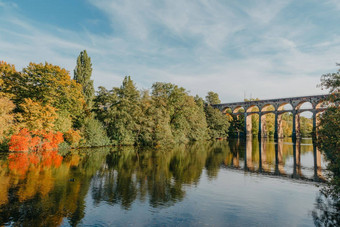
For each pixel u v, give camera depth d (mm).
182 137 60312
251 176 22391
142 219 11680
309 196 16172
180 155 36812
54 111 38344
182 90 64438
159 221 11484
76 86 43562
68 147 42500
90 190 16359
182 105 63250
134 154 36719
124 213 12406
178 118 61500
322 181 20672
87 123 47438
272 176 22578
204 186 18281
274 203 14609
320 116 15062
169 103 61250
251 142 70938
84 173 21703
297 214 12875
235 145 58438
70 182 18344
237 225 11281
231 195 16078
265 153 41531
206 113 88062
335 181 13281
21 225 10766
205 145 57500
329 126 13578
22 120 36156
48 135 37250
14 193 15227
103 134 49844
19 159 28375
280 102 88688
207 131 80938
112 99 52188
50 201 13953
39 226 10711
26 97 38156
